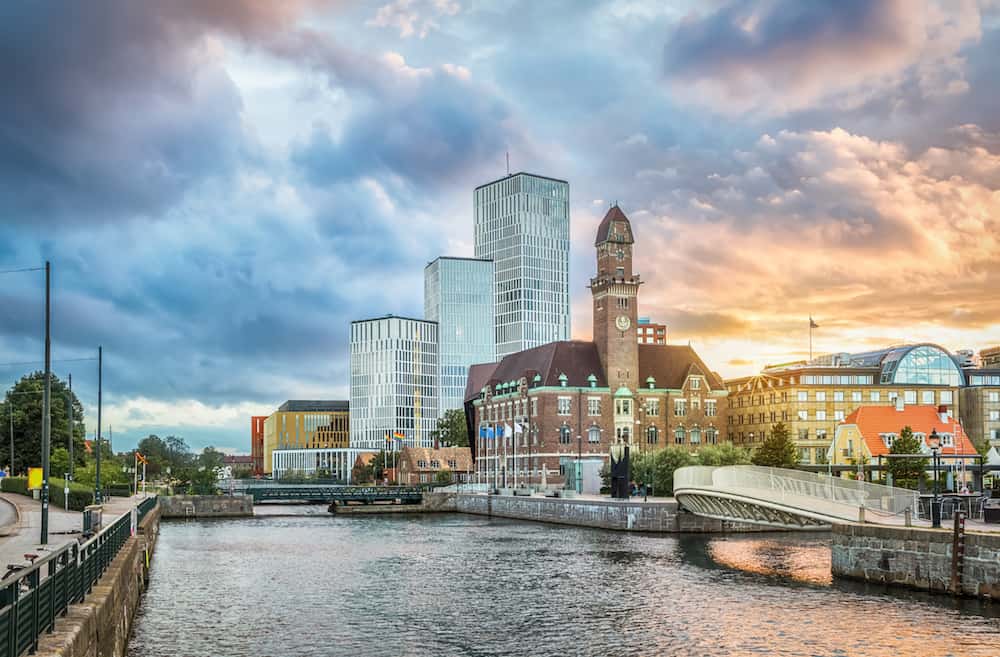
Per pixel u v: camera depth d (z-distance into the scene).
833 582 67.62
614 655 49.31
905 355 194.62
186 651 50.56
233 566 86.25
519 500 153.62
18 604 24.05
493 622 58.00
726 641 51.53
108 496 127.31
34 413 172.88
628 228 194.25
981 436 193.38
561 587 71.06
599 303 194.38
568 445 187.12
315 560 90.56
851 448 148.62
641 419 191.50
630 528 117.31
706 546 97.06
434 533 122.56
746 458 146.88
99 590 38.94
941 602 58.03
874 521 69.38
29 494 122.56
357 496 180.00
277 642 52.78
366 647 51.56
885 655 47.41
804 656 47.88
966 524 66.75
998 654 46.75
